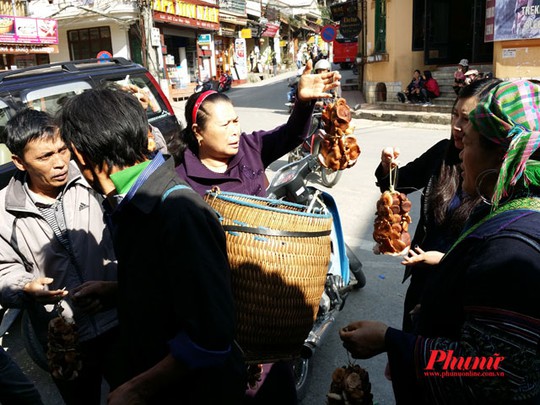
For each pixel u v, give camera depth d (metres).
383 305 4.00
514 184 1.19
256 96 22.84
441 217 2.15
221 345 1.36
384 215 2.07
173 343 1.37
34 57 22.11
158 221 1.42
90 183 1.58
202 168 2.42
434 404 1.23
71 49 22.06
